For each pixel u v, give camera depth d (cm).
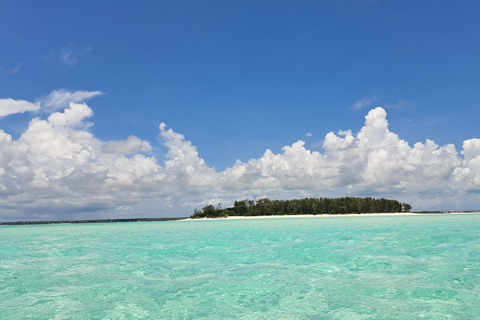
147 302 985
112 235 3503
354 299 964
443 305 898
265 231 3472
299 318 829
